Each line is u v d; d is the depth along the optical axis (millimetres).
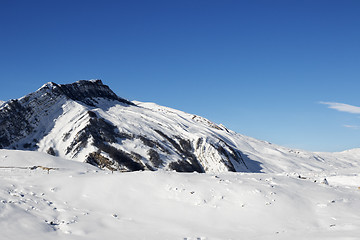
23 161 36812
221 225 18625
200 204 20828
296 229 17625
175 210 20297
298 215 19562
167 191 22375
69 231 16875
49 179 24516
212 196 21656
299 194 22344
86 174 26969
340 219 18703
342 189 24797
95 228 17547
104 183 23547
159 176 24516
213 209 20312
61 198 21484
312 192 22984
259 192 21875
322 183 26594
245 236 16859
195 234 17203
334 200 21547
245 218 19312
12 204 19125
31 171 28750
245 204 20734
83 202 21188
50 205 20234
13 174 26672
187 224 18703
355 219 18609
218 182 23500
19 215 17797
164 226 18312
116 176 24734
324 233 16234
